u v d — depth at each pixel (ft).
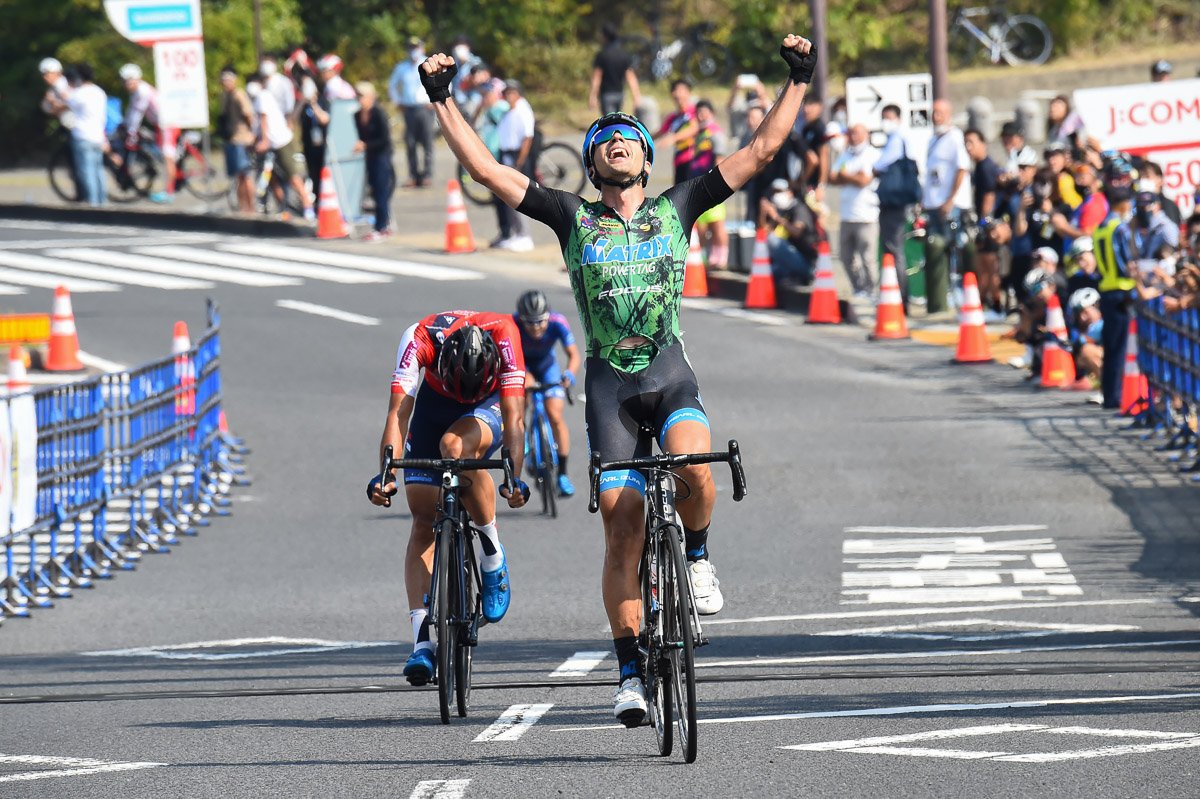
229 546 118.32
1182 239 147.13
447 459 65.00
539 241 241.96
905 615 90.12
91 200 274.57
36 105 349.61
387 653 84.99
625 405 56.75
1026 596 93.86
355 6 378.32
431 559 68.03
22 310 197.98
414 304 198.39
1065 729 59.72
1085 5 364.58
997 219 184.24
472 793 53.11
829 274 189.47
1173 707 63.10
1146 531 110.52
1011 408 150.82
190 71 256.73
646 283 56.18
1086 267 156.66
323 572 109.29
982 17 371.76
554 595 99.19
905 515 117.70
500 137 220.43
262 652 86.79
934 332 184.55
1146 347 142.20
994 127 326.03
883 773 54.03
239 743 62.64
